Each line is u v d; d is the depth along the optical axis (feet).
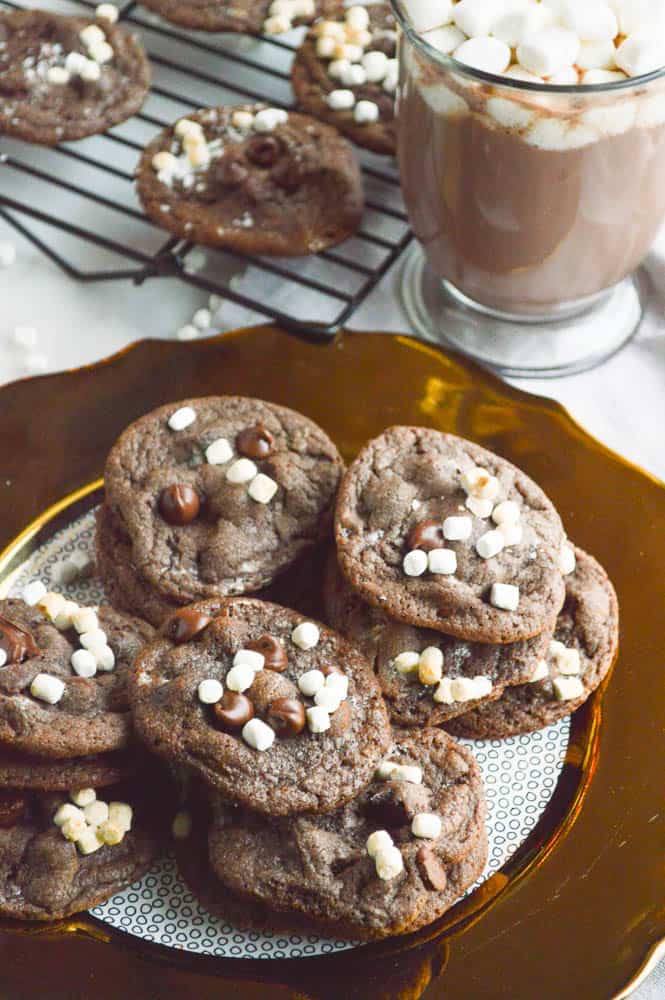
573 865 2.21
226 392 2.54
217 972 2.15
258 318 2.68
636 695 2.31
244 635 2.21
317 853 2.12
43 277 2.72
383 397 2.54
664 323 2.66
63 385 2.54
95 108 2.74
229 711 2.14
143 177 2.67
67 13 2.92
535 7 2.36
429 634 2.25
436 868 2.11
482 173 2.39
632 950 2.15
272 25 2.82
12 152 2.83
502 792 2.26
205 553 2.30
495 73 2.33
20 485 2.47
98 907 2.19
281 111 2.72
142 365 2.56
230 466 2.35
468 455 2.34
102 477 2.48
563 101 2.29
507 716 2.28
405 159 2.49
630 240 2.48
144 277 2.64
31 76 2.74
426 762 2.20
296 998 2.13
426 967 2.14
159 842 2.20
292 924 2.14
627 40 2.32
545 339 2.64
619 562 2.40
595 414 2.59
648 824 2.23
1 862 2.18
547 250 2.46
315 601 2.33
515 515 2.27
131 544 2.35
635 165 2.37
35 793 2.20
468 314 2.67
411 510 2.27
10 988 2.13
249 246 2.62
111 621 2.28
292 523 2.32
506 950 2.15
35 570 2.42
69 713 2.18
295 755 2.14
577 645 2.31
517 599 2.23
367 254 2.73
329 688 2.17
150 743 2.14
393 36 2.81
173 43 2.93
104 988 2.14
